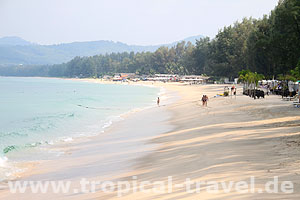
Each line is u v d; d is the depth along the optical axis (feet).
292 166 31.09
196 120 91.30
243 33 411.13
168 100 205.77
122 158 49.78
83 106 174.40
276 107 101.96
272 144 44.21
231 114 95.86
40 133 84.12
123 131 83.25
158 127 85.71
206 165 36.58
